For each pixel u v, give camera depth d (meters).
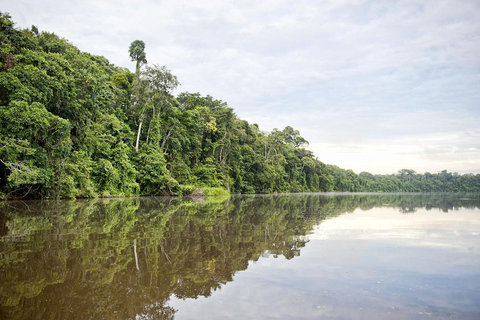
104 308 3.69
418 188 175.12
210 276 5.01
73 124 24.98
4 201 20.42
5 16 22.14
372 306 3.74
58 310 3.61
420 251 6.84
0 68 19.91
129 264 5.62
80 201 22.78
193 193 42.06
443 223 12.14
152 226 10.33
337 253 6.68
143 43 58.31
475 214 16.27
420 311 3.58
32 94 19.91
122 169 33.22
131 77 48.69
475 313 3.52
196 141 49.03
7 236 8.05
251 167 67.31
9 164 18.42
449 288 4.38
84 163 26.94
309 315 3.48
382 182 163.75
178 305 3.80
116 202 22.75
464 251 6.83
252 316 3.46
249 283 4.66
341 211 18.41
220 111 57.09
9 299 3.91
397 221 12.86
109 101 31.66
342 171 135.00
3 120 18.41
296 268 5.50
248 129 70.81
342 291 4.28
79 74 25.58
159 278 4.87
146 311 3.62
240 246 7.40
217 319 3.39
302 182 96.50
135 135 40.84
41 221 10.91
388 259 6.13
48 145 21.78
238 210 18.09
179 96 60.75
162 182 37.78
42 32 32.69
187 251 6.77
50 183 22.33
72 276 4.88
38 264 5.48
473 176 181.12
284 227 10.89
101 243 7.34
